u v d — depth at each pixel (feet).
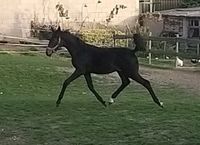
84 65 37.17
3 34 93.30
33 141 27.50
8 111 35.14
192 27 96.99
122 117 33.63
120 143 27.07
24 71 62.13
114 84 57.47
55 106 37.63
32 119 32.58
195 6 114.83
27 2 94.89
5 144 26.89
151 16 103.76
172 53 71.51
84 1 100.32
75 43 37.29
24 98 44.37
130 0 104.99
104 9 102.53
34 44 87.25
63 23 98.32
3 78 57.77
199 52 80.43
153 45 85.87
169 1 113.50
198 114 35.53
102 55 37.14
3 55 75.61
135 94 50.80
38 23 95.55
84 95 49.34
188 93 52.70
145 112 35.78
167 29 101.40
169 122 32.07
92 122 31.91
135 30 102.53
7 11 93.50
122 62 37.17
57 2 97.71
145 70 67.51
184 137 28.40
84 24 100.22
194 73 66.18
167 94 51.72
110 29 99.60
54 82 57.57
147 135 28.71
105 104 38.09
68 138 28.07
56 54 80.38
